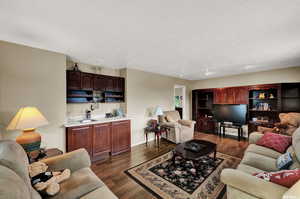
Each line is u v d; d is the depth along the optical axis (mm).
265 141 2232
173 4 1275
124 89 3820
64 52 2564
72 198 1199
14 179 862
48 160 1527
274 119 4180
